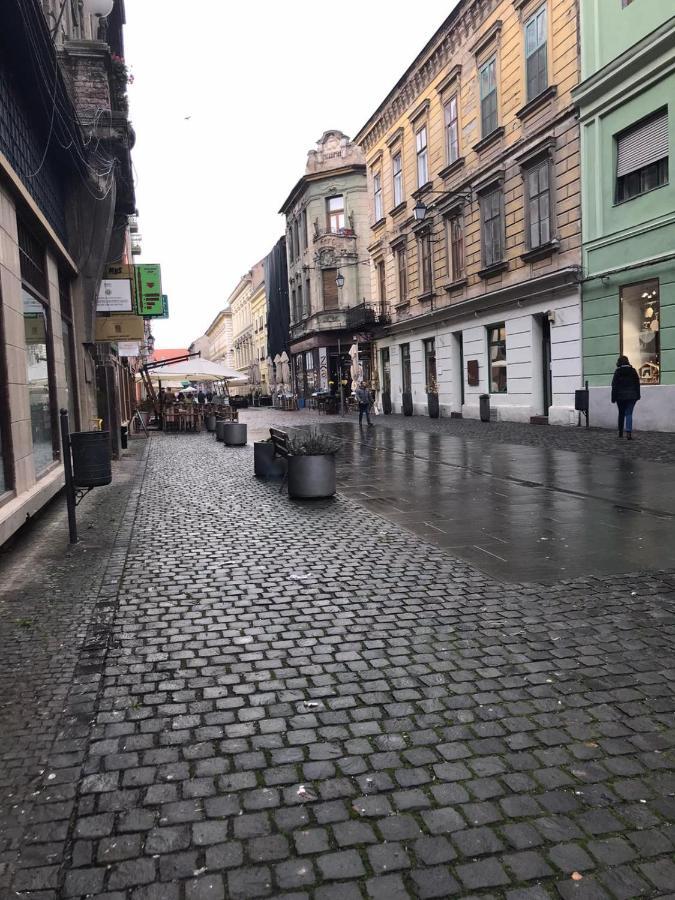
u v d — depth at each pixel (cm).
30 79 868
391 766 283
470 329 2431
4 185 730
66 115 1028
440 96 2534
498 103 2134
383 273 3294
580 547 620
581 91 1727
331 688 354
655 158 1535
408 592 504
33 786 274
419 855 232
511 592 498
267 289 5747
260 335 6881
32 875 226
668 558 574
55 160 1195
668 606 459
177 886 221
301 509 841
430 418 2691
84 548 660
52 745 304
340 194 4172
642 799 258
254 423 2892
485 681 356
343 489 994
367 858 231
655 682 350
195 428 2820
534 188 1980
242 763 288
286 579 543
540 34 1902
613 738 299
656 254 1534
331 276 4206
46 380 974
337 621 448
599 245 1714
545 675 361
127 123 1307
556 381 1925
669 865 225
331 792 267
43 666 386
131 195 1558
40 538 711
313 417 3378
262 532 714
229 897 216
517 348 2133
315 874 224
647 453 1210
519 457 1280
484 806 256
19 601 501
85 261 1325
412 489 978
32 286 904
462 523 739
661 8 1471
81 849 238
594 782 269
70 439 686
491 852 232
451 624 438
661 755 286
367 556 608
